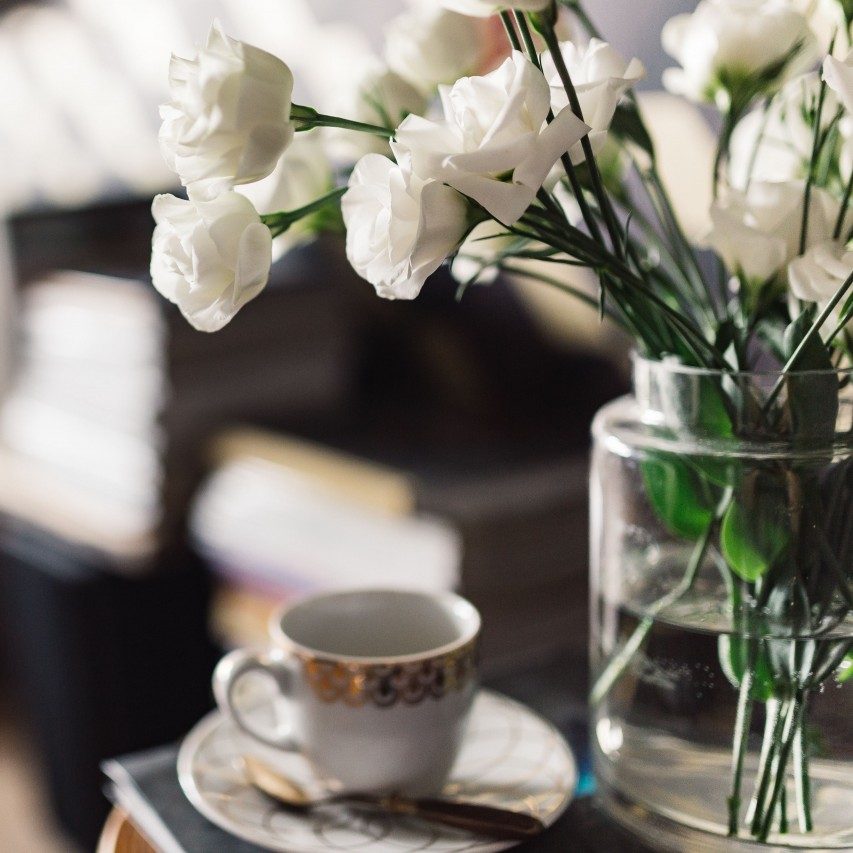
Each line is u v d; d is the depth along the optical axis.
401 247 0.62
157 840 0.73
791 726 0.67
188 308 0.64
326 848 0.70
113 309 1.41
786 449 0.66
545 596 1.09
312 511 1.20
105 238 1.70
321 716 0.73
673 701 0.69
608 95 0.63
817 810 0.68
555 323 1.31
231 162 0.62
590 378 1.28
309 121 0.63
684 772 0.69
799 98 0.70
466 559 1.06
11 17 1.92
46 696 1.44
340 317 1.52
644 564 0.69
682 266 0.72
